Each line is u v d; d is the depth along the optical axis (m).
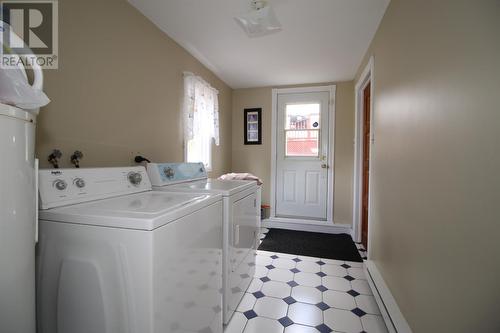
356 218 3.02
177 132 2.25
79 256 0.83
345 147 3.37
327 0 1.65
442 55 0.99
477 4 0.77
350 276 2.12
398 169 1.50
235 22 1.92
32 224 0.75
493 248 0.70
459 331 0.85
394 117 1.58
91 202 1.08
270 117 3.64
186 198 1.20
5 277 0.65
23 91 0.80
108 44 1.50
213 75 3.03
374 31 2.05
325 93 3.43
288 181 3.60
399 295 1.44
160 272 0.80
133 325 0.78
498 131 0.68
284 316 1.59
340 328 1.49
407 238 1.34
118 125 1.59
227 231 1.42
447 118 0.95
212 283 1.23
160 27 1.99
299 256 2.55
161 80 2.02
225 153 3.53
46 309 0.88
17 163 0.67
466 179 0.83
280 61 2.69
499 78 0.68
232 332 1.44
